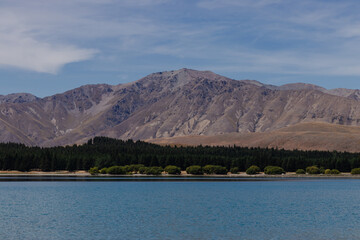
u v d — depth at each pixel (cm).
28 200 14212
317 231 8775
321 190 19062
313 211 11925
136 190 18388
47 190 18100
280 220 10181
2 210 11719
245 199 15025
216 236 8256
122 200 14425
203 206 12888
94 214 11031
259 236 8275
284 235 8375
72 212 11388
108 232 8588
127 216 10706
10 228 8962
